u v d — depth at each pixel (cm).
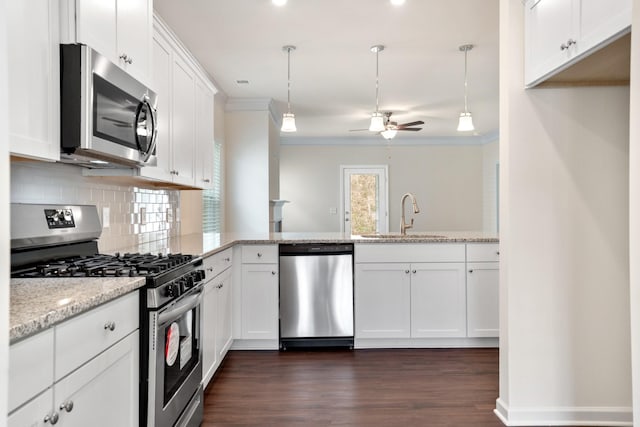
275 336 349
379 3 309
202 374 238
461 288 352
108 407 134
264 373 299
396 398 258
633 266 147
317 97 564
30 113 139
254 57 417
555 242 232
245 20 336
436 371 303
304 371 303
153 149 217
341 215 879
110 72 175
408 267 351
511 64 231
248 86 512
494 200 834
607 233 231
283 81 494
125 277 157
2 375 74
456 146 888
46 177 193
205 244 303
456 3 310
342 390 270
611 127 231
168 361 172
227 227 572
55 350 106
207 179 349
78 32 160
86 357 121
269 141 583
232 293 346
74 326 115
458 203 888
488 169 862
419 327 351
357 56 414
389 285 352
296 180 878
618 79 225
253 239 353
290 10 320
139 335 156
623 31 160
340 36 368
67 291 131
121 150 185
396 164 884
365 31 357
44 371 102
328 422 228
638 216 145
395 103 598
